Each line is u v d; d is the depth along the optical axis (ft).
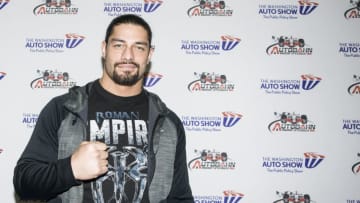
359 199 6.54
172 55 6.50
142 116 4.20
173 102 6.48
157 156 4.07
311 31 6.63
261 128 6.54
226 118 6.52
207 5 6.57
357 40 6.63
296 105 6.57
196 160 6.48
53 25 6.44
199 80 6.51
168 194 4.11
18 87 6.37
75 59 6.43
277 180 6.52
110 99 4.14
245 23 6.59
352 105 6.60
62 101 4.00
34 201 6.25
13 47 6.40
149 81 6.47
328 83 6.61
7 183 6.27
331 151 6.56
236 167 6.50
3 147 6.30
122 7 6.49
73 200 3.73
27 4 6.44
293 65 6.61
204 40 6.54
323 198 6.54
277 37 6.61
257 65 6.57
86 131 3.93
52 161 3.67
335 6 6.63
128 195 3.85
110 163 3.89
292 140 6.56
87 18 6.46
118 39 4.04
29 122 6.36
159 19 6.51
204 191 6.47
